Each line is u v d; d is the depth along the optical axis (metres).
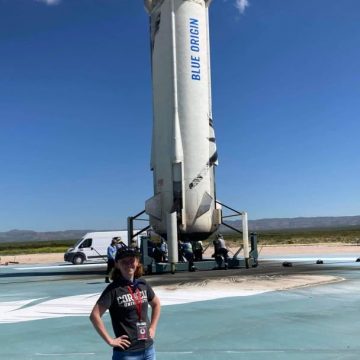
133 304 4.32
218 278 17.92
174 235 20.59
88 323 10.24
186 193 22.00
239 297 13.33
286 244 58.91
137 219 23.02
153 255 21.03
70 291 16.19
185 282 16.86
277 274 19.08
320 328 9.22
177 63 22.52
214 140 22.86
